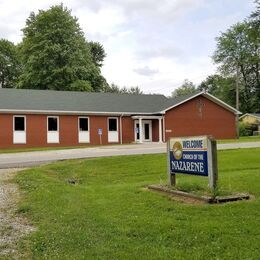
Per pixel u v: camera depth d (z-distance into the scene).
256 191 9.04
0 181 12.78
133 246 5.78
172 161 9.95
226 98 69.31
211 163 8.67
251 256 5.14
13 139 31.70
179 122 36.34
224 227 6.31
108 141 35.22
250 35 35.28
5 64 64.12
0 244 6.23
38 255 5.67
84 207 8.48
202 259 5.14
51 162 18.06
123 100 37.78
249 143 26.28
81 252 5.64
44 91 35.88
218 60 68.12
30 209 8.64
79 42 53.25
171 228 6.48
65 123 33.62
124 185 11.48
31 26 52.50
